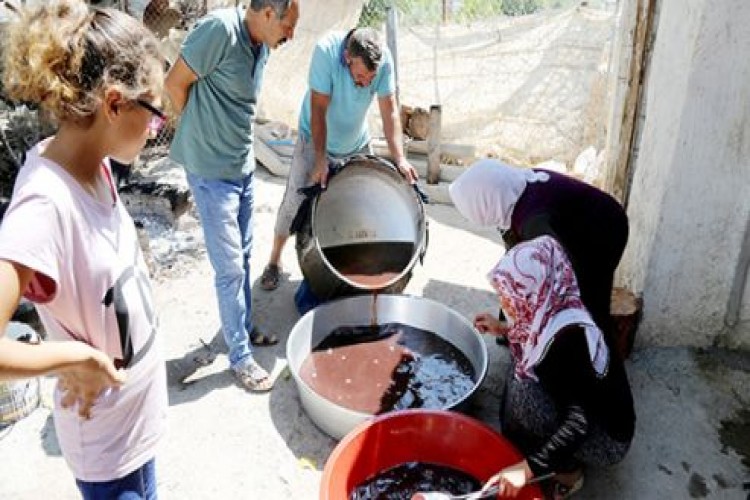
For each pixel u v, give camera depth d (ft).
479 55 20.54
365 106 12.28
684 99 9.61
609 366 7.60
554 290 7.21
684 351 11.34
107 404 5.34
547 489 8.67
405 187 12.73
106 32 4.54
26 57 4.53
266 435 9.97
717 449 9.60
